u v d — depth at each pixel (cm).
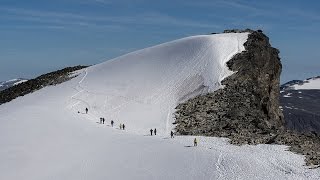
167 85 9669
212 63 9956
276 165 5316
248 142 6575
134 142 6588
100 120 8150
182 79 9731
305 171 5062
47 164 5603
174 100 9069
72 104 9394
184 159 5600
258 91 9338
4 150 6138
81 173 5266
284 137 6794
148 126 8038
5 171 5369
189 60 10375
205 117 8062
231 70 9662
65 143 6500
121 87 10056
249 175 4959
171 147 6222
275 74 10712
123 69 10950
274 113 10225
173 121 8162
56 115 8375
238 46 10562
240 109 8269
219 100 8638
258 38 10862
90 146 6350
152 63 10794
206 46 10700
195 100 8812
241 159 5503
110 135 7069
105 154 5947
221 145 6419
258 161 5462
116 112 8875
